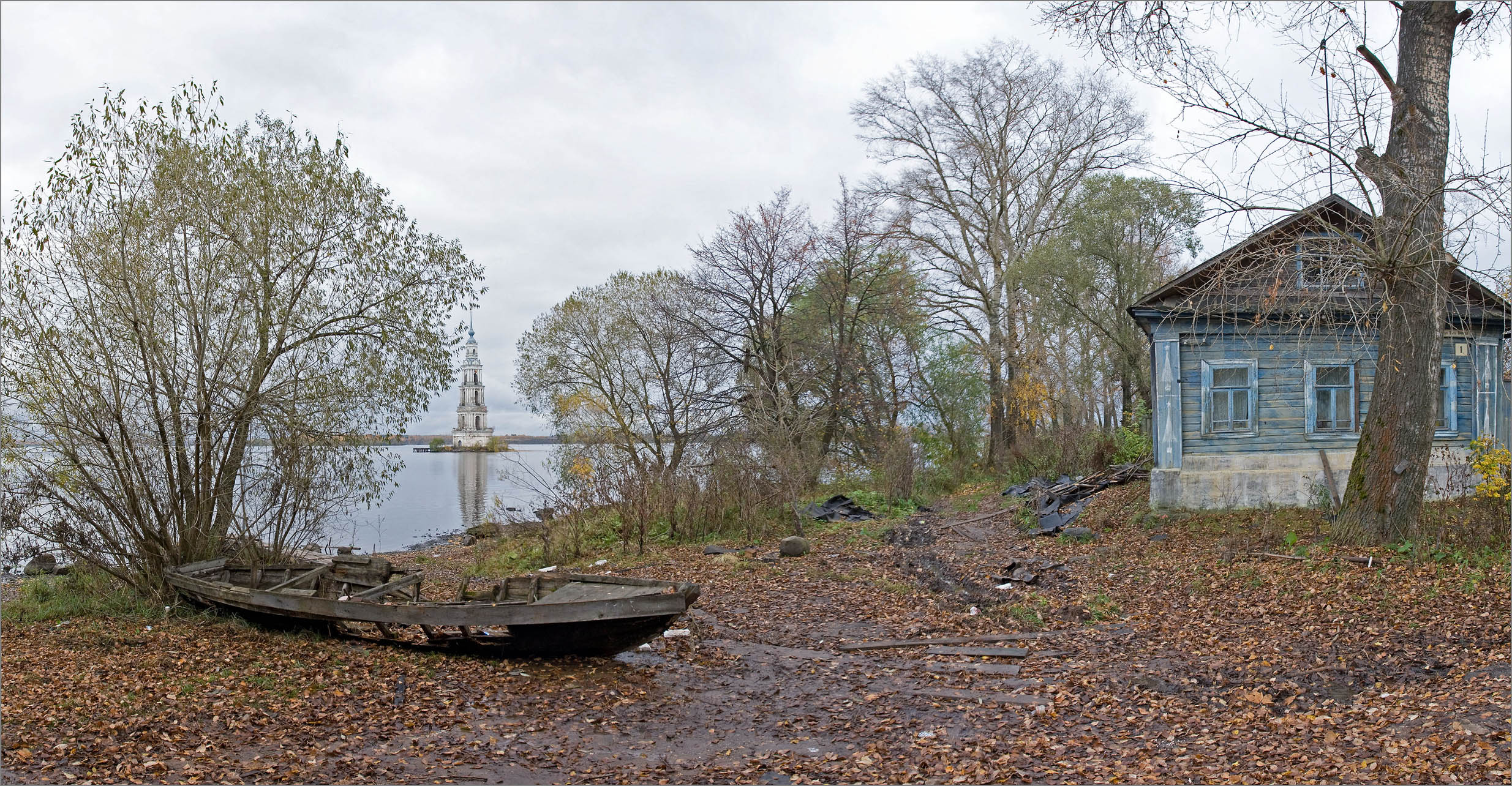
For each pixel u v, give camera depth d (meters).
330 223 14.37
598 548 19.84
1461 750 6.04
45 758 6.46
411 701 8.51
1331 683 8.34
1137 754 6.82
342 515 15.30
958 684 9.16
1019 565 15.30
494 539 24.12
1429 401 12.71
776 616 12.59
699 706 8.64
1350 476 13.48
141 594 13.12
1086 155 32.34
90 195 12.67
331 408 14.15
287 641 10.89
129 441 12.61
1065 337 31.05
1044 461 25.62
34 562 13.59
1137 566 14.19
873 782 6.54
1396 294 12.61
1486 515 12.21
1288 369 17.27
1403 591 10.80
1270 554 13.22
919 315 32.56
